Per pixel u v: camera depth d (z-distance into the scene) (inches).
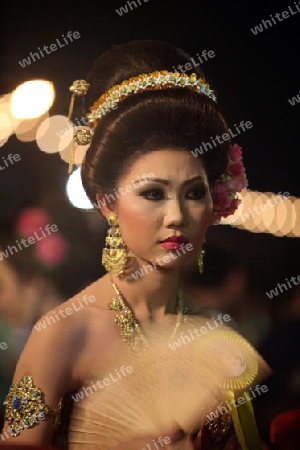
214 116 134.3
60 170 265.6
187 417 130.7
